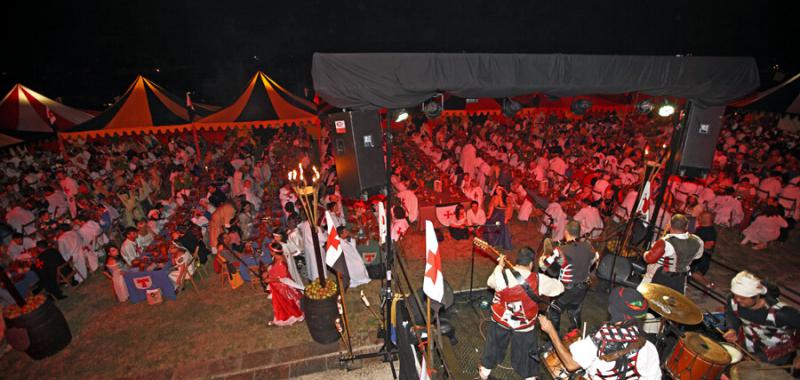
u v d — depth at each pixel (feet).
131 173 47.42
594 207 30.91
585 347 10.31
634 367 9.99
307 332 22.95
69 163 48.80
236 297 26.78
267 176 50.24
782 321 12.87
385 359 20.33
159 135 68.49
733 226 35.53
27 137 44.39
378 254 27.99
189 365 20.68
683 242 17.67
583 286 18.13
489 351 15.44
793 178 35.50
